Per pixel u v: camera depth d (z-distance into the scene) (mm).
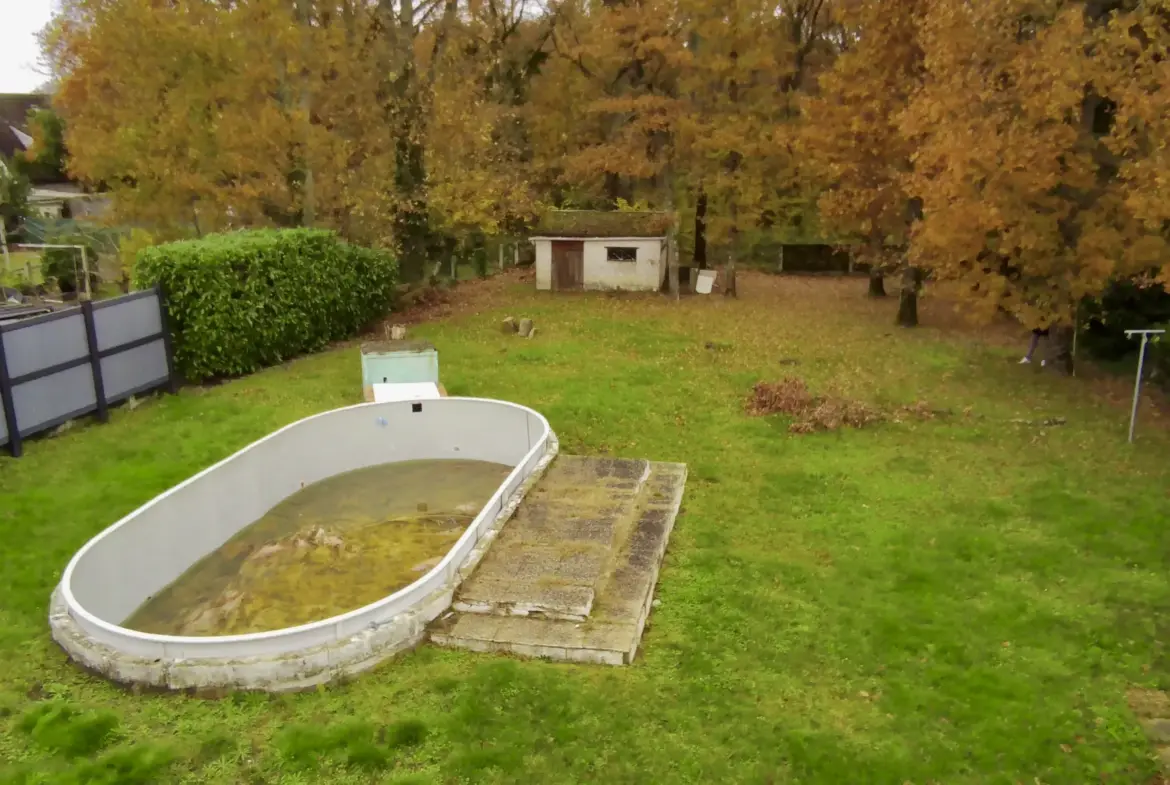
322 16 24406
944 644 7848
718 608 8453
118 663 6879
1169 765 6379
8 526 9961
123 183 23453
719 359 18812
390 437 13125
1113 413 14781
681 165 27578
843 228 24047
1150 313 17547
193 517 9867
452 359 18328
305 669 6895
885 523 10547
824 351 19750
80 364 13547
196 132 21203
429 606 7746
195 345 15781
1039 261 15344
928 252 18531
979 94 15016
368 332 21766
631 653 7457
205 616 8688
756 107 26500
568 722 6590
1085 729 6738
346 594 8984
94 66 24297
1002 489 11586
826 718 6805
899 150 20688
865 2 21609
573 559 8781
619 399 15477
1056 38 13992
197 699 6762
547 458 11617
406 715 6613
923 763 6301
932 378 17297
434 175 24844
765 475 12141
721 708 6855
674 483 11375
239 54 20844
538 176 31438
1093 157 15398
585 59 30531
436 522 10844
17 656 7320
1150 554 9641
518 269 34281
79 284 29312
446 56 28188
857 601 8641
